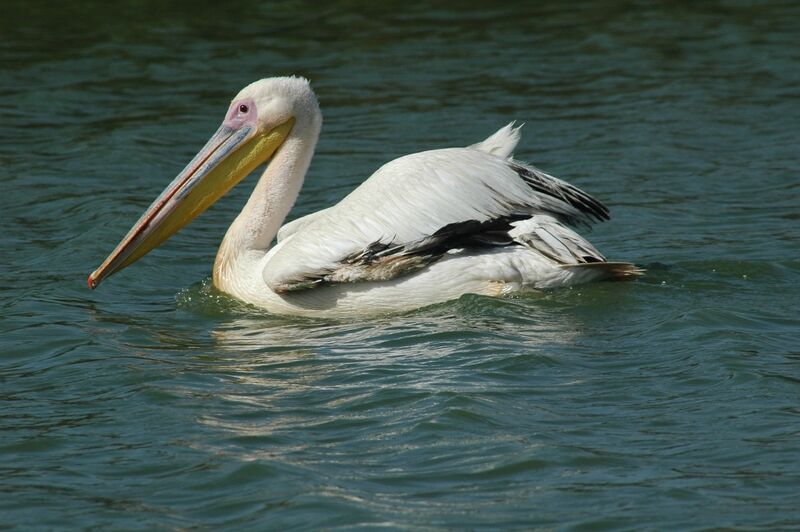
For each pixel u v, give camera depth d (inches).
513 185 530.9
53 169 816.3
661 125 898.1
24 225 706.8
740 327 491.8
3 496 368.2
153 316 548.4
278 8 1273.4
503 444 390.3
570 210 544.4
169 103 977.5
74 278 607.5
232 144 585.3
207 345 502.3
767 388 429.7
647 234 661.9
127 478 378.0
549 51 1129.4
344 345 490.0
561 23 1225.4
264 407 428.1
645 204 721.6
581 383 440.1
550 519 344.8
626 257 617.0
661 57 1100.5
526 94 995.3
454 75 1056.2
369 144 870.4
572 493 359.3
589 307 515.8
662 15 1248.2
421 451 387.9
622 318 505.0
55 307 560.7
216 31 1192.2
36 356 494.9
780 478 365.4
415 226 519.2
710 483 363.6
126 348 500.4
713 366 450.3
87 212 717.3
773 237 644.7
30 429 418.0
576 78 1040.8
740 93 979.9
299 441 398.3
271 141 585.3
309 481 368.8
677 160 813.9
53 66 1077.8
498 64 1087.0
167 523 348.2
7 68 1069.1
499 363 457.7
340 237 525.0
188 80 1040.8
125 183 785.6
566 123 912.3
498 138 559.8
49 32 1182.9
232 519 349.4
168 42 1154.0
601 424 405.1
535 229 523.2
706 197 732.7
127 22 1213.7
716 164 802.8
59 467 387.5
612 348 472.7
